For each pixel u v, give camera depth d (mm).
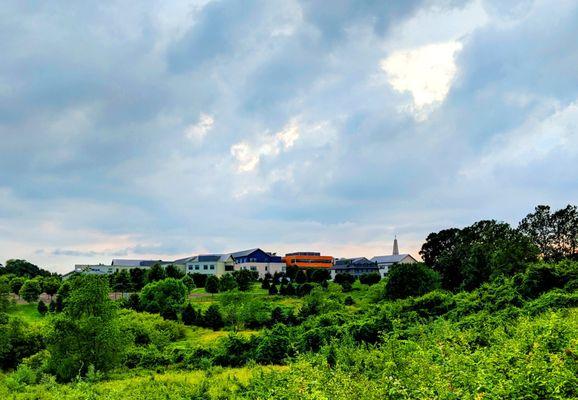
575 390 7484
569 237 78812
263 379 14922
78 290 27375
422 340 15930
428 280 48188
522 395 7543
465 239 77125
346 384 9977
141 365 29000
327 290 68000
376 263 114125
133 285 85250
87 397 17344
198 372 23547
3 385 20516
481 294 28453
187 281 81125
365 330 24328
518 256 45000
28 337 36594
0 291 44312
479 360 9977
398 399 9289
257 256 127625
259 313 48375
